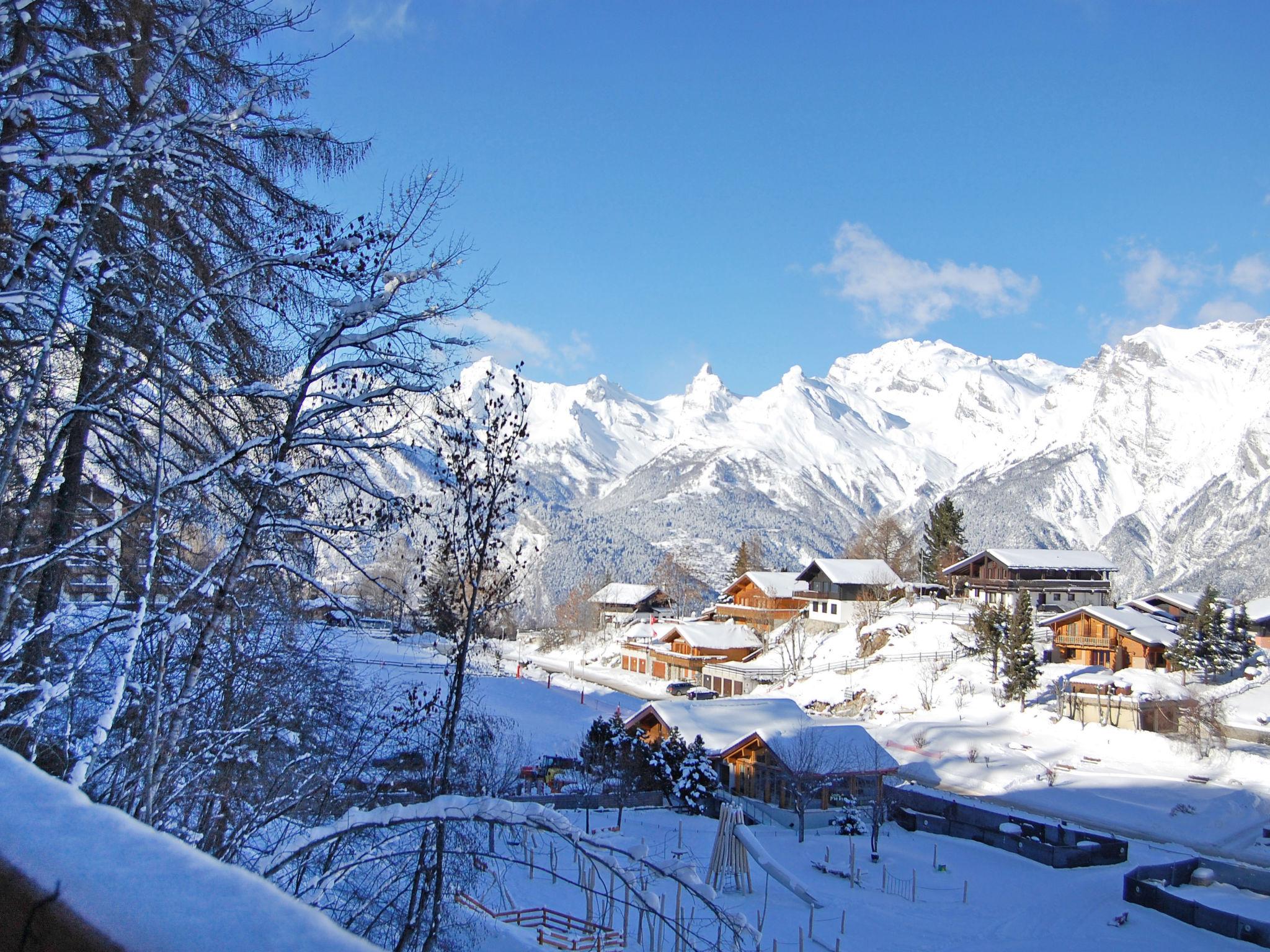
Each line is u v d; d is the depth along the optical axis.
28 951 1.80
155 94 8.66
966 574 102.50
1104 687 63.00
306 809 11.09
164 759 8.39
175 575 9.81
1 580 8.11
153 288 9.34
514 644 127.81
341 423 10.37
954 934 29.83
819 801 45.50
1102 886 35.72
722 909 5.98
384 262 9.96
